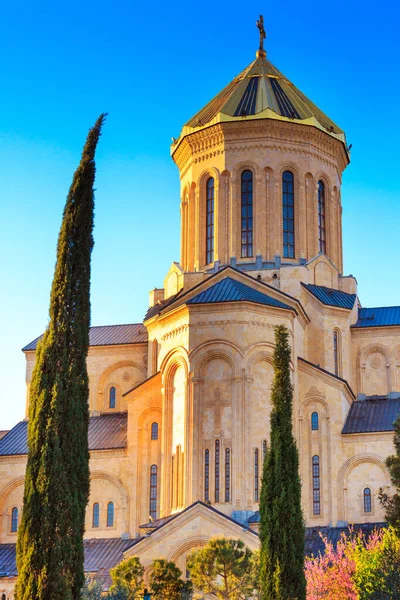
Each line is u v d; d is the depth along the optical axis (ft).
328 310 243.19
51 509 139.44
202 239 254.47
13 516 233.55
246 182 252.42
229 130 252.62
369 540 193.88
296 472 152.46
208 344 213.66
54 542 138.00
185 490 207.62
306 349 240.53
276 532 148.05
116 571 168.25
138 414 230.48
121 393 259.19
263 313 216.95
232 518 198.80
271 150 251.80
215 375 212.64
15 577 212.84
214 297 216.95
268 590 146.10
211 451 208.64
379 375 249.96
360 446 221.66
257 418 210.18
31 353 267.39
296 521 148.97
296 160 253.65
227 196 251.80
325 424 224.53
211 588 163.02
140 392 231.71
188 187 261.44
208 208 256.11
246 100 257.55
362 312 260.83
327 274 250.98
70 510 140.36
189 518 193.06
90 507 229.66
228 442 208.03
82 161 157.28
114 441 236.02
